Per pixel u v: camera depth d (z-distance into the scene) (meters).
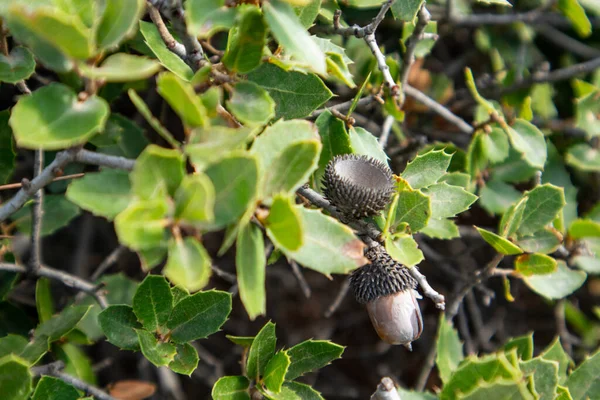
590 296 0.65
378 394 0.44
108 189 0.40
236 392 0.45
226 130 0.40
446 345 0.50
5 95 0.59
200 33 0.41
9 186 0.47
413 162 0.47
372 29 0.48
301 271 0.72
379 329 0.45
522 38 0.61
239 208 0.39
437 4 0.60
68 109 0.39
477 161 0.54
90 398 0.44
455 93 0.61
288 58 0.45
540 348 0.68
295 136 0.41
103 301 0.50
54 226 0.52
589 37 0.64
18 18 0.38
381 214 0.46
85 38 0.38
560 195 0.50
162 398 0.63
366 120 0.58
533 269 0.50
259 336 0.45
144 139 0.54
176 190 0.39
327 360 0.46
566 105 0.63
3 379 0.43
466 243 0.67
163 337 0.45
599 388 0.49
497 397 0.45
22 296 0.58
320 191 0.48
